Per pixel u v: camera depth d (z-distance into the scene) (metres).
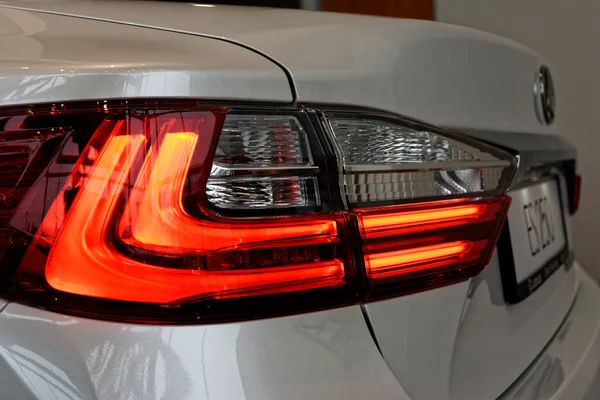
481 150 0.75
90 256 0.55
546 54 3.04
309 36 0.68
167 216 0.56
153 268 0.55
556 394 0.86
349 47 0.68
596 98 2.92
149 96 0.56
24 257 0.56
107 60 0.59
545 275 1.08
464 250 0.70
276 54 0.63
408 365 0.65
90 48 0.62
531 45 3.09
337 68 0.65
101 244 0.55
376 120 0.65
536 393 0.84
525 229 1.02
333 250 0.60
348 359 0.60
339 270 0.61
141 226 0.55
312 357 0.58
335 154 0.61
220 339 0.55
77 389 0.54
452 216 0.70
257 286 0.57
